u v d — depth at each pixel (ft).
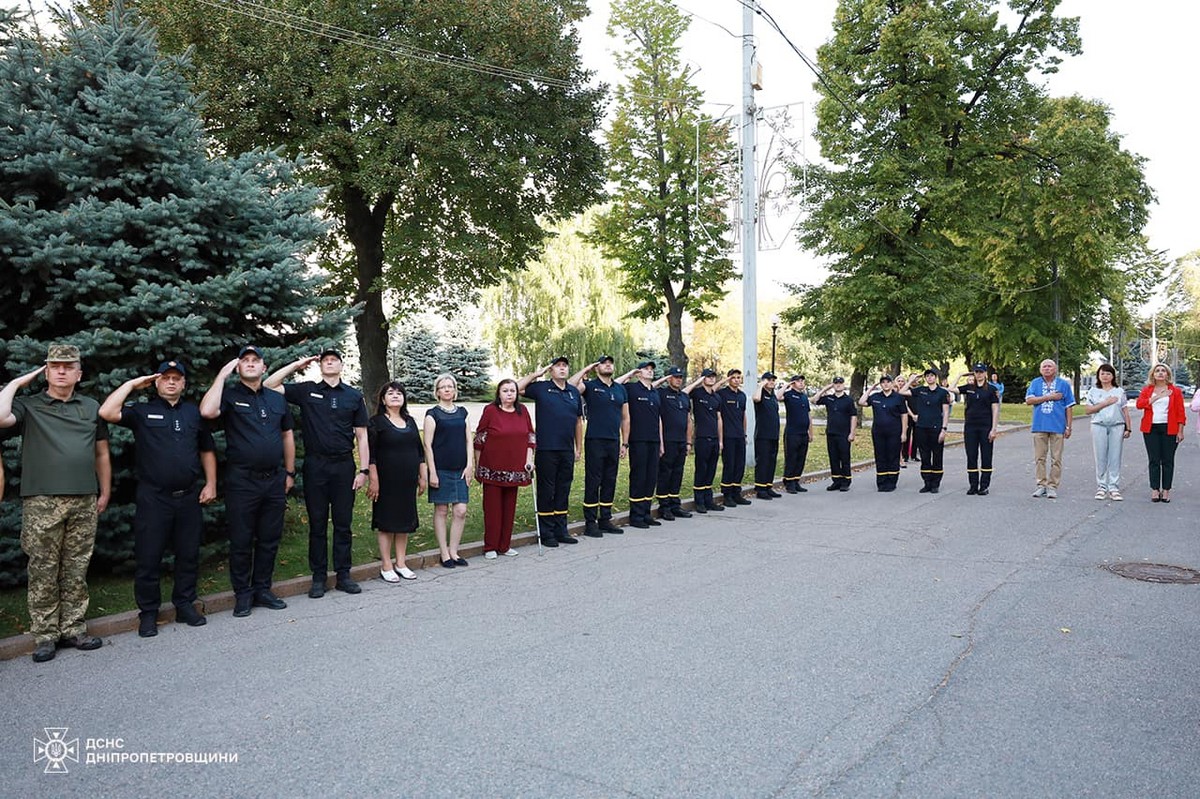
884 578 23.52
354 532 29.73
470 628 18.85
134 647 17.76
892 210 77.92
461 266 67.26
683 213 98.07
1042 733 12.92
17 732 13.32
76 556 17.66
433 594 22.20
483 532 29.09
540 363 127.44
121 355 22.07
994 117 82.17
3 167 21.67
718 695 14.55
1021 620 19.16
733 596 21.52
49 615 17.17
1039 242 107.34
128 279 22.62
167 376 19.20
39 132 21.36
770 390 42.11
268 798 11.07
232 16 55.88
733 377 39.42
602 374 31.91
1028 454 65.21
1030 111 81.87
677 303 100.68
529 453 27.86
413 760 12.12
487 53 61.21
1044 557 26.30
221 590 21.74
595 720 13.48
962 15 77.92
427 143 58.03
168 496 19.03
